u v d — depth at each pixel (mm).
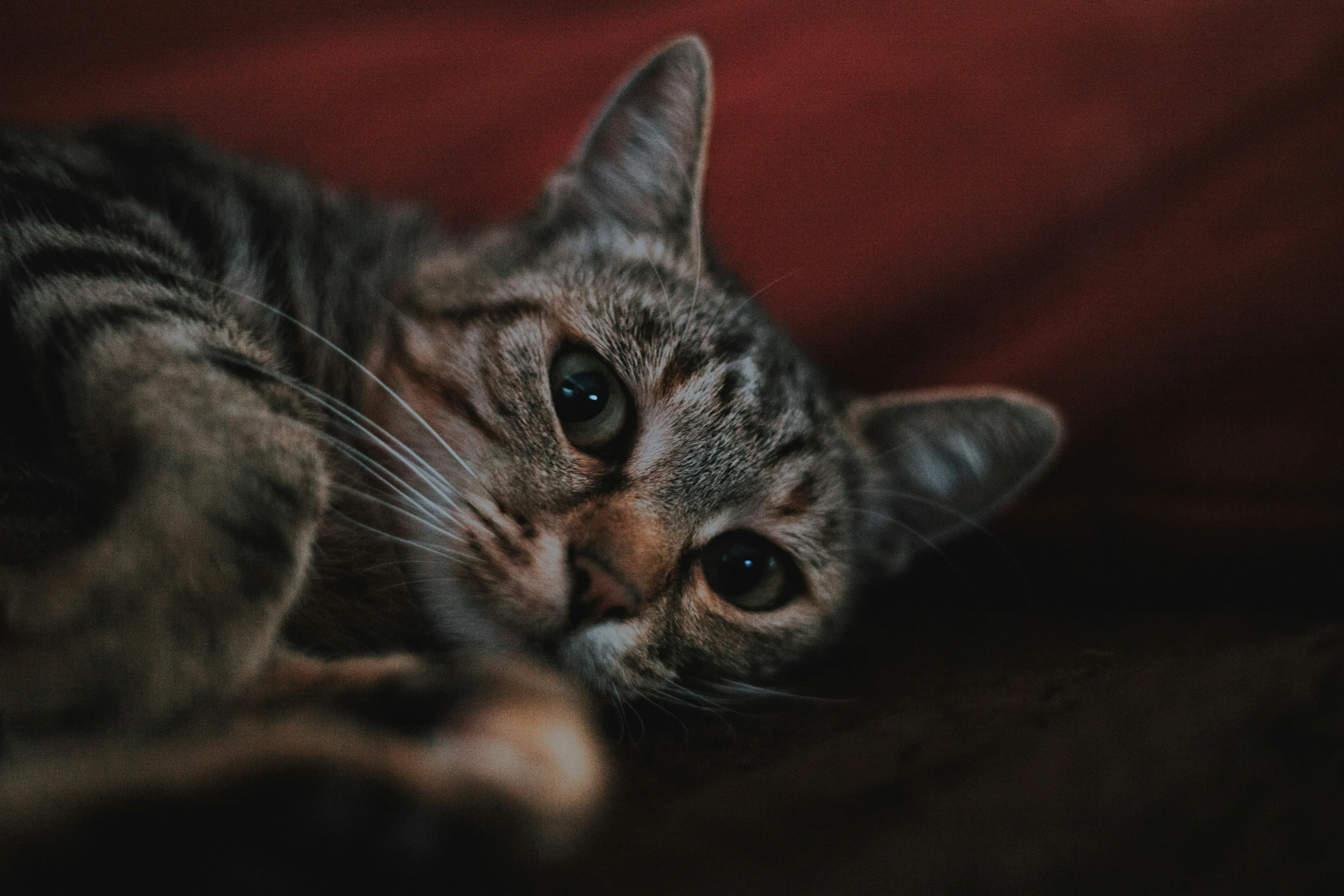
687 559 297
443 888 172
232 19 428
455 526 280
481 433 290
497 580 277
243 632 211
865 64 385
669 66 331
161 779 163
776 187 377
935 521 366
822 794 210
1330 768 217
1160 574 331
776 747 243
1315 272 327
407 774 170
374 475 282
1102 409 342
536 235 331
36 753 173
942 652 309
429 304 312
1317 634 260
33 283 250
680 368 303
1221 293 333
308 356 299
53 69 413
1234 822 207
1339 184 333
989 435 348
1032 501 352
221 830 161
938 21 385
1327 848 203
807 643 321
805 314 371
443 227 348
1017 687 253
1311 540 315
